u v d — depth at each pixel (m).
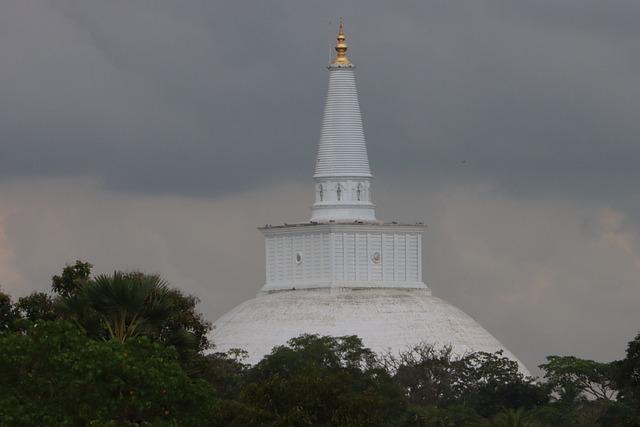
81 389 173.12
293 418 187.00
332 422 189.25
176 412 179.50
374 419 192.38
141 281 190.25
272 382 192.50
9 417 170.00
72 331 177.62
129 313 190.25
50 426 171.50
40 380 174.38
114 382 174.50
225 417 186.25
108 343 178.62
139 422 178.12
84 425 173.75
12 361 174.75
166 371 178.50
